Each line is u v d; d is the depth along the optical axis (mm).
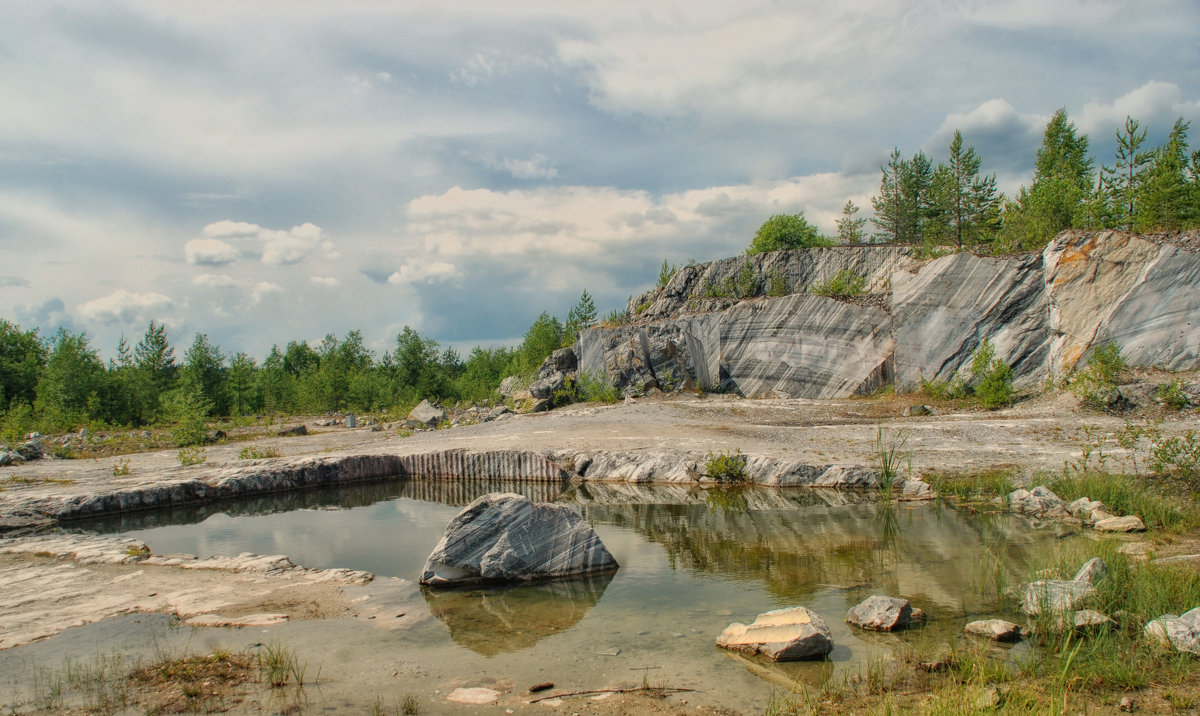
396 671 6328
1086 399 21750
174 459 22797
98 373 41750
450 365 64188
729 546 11422
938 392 27672
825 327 32688
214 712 5422
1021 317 27312
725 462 17625
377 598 8805
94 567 10406
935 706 5105
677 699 5656
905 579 9062
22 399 44688
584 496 16797
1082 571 7742
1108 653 6105
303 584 9453
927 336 29297
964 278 28844
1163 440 16031
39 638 7227
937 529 11969
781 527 12719
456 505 16344
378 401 50719
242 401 51531
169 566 10453
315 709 5477
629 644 7043
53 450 25000
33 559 11031
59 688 5875
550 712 5426
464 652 6832
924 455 17609
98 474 19500
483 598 8820
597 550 10203
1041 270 27266
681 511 14711
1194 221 32500
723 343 35375
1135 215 34969
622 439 21250
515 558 9680
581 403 35312
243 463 19547
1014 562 9641
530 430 24453
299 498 17672
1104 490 12750
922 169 59219
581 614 8109
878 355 30938
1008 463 16234
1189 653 5914
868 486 16016
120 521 15164
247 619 7895
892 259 42812
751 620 7758
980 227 47344
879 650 6637
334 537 13031
